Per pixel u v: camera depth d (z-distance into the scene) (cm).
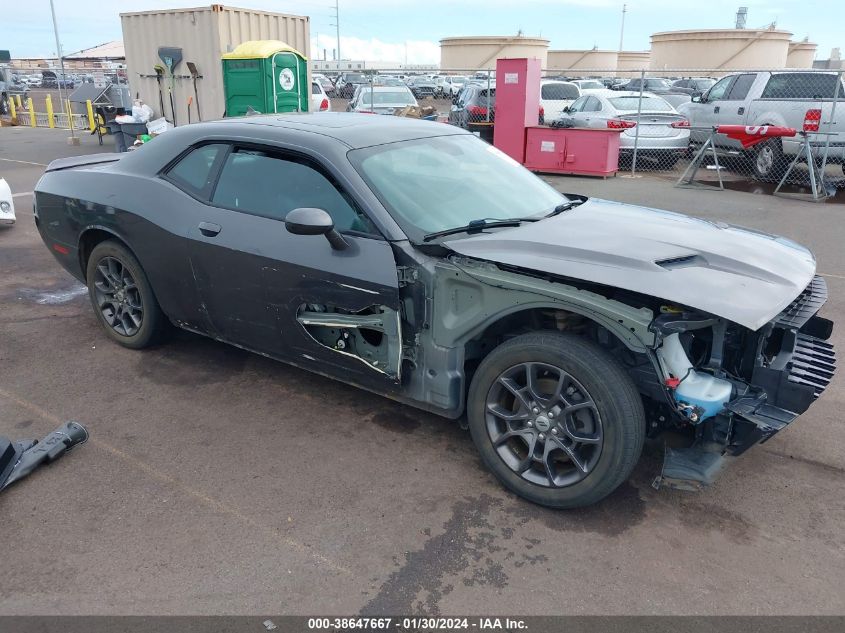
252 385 425
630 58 6012
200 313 411
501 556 277
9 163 1404
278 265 354
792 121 1138
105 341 489
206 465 339
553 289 286
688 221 381
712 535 292
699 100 1346
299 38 1570
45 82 3997
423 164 377
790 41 4506
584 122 1423
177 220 401
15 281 631
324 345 356
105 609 247
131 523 295
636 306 293
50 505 307
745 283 290
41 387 418
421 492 320
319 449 354
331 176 348
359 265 327
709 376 290
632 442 281
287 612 247
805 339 349
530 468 312
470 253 307
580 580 264
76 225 463
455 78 4588
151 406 397
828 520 303
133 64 1572
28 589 257
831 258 725
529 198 394
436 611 248
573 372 286
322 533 290
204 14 1399
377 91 1758
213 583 261
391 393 348
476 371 322
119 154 543
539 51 4941
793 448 362
